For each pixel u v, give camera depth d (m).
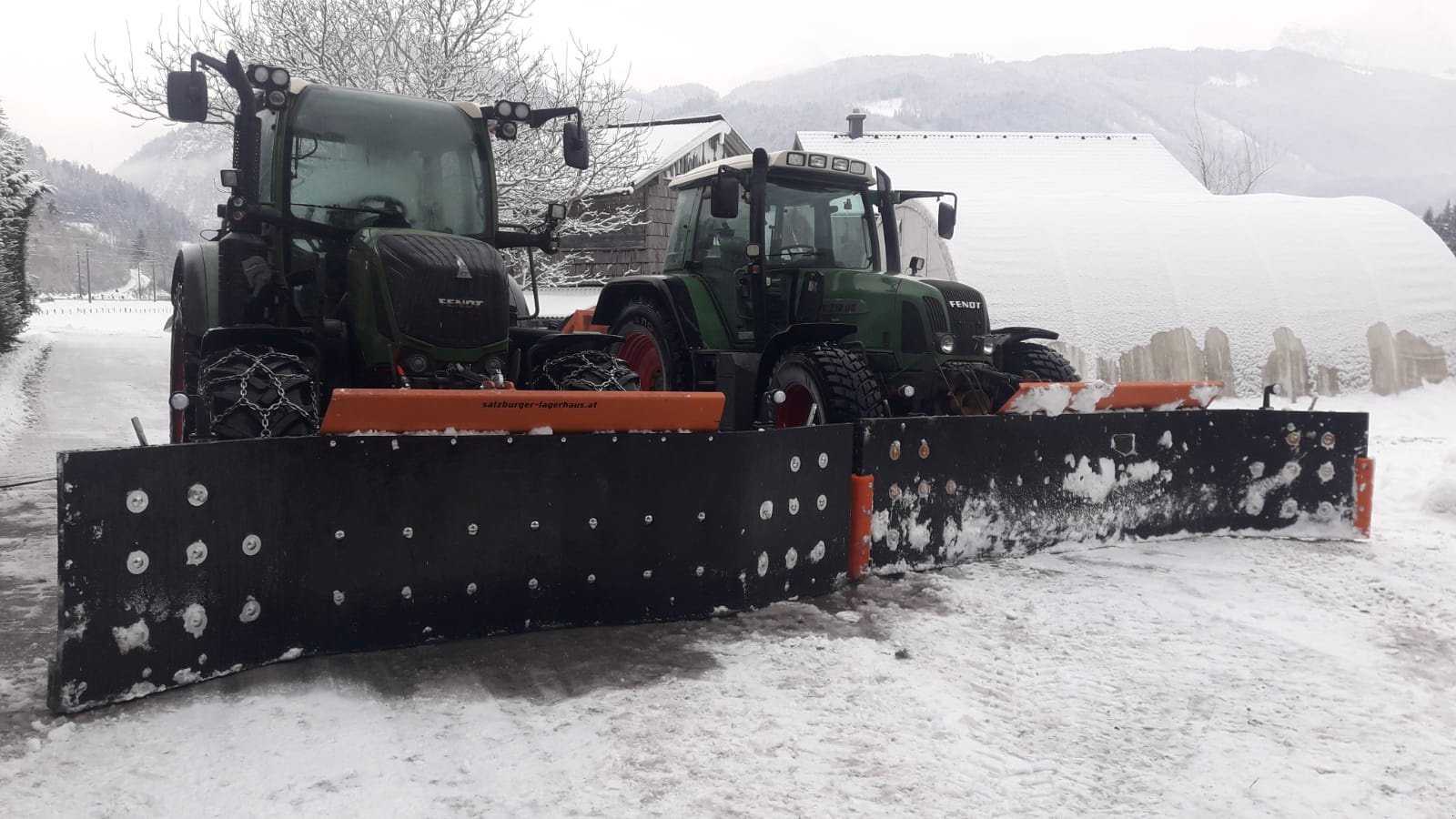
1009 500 5.50
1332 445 6.26
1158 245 13.96
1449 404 12.93
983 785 2.96
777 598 4.60
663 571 4.25
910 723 3.37
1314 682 3.85
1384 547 6.00
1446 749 3.30
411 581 3.75
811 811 2.76
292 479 3.49
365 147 5.15
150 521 3.21
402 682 3.50
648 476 4.19
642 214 16.80
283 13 12.62
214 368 4.25
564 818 2.68
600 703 3.43
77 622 3.10
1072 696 3.67
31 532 5.79
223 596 3.37
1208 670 3.96
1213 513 6.20
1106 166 26.73
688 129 18.22
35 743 2.96
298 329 4.70
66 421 10.92
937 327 6.28
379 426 3.65
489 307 4.73
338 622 3.62
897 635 4.25
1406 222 14.58
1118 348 13.00
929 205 14.24
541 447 3.96
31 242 24.80
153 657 3.24
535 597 4.00
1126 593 4.95
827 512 4.80
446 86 12.88
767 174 6.90
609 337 5.36
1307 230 14.42
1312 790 3.00
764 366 6.50
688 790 2.85
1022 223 14.05
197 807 2.65
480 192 5.42
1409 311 13.66
